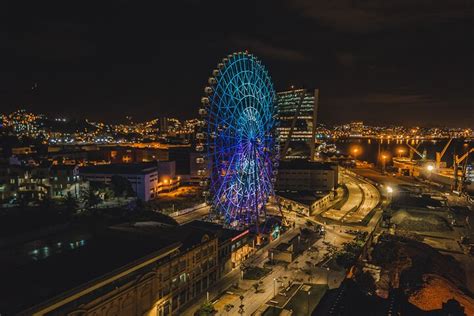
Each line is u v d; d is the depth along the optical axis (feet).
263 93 479.41
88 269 232.94
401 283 379.35
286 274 375.25
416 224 602.03
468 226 605.31
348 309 299.79
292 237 489.26
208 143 405.39
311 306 306.35
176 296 296.71
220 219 453.99
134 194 635.25
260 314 290.97
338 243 474.90
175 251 300.61
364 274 361.51
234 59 426.51
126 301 241.76
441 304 341.62
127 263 242.99
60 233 319.06
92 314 215.72
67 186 581.94
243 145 442.91
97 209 508.12
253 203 476.95
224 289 340.39
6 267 237.25
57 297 196.34
